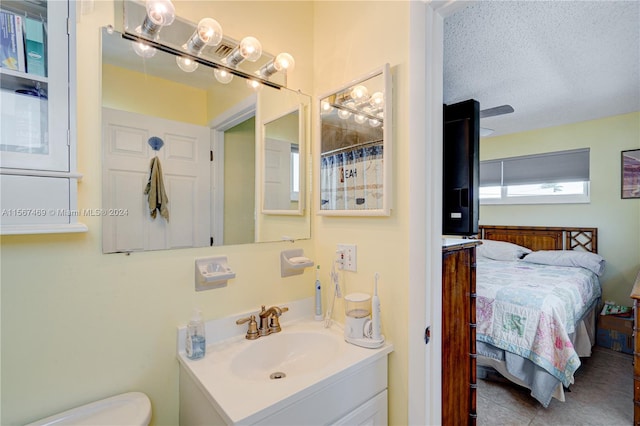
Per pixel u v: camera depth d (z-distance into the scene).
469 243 1.51
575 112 3.24
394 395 1.14
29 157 0.77
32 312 0.83
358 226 1.29
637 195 3.22
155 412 1.03
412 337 1.09
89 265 0.92
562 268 3.17
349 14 1.33
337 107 1.36
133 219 1.00
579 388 2.35
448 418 1.39
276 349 1.21
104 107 0.94
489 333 2.23
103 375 0.94
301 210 1.46
